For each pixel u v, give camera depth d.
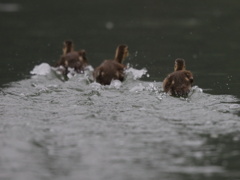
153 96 23.53
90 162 16.16
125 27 45.28
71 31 43.72
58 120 19.73
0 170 15.60
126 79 27.42
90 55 35.28
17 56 34.84
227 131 18.62
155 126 19.14
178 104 22.00
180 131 18.64
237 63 32.41
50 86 25.62
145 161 16.23
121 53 30.25
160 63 32.66
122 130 18.72
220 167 15.90
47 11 53.59
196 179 15.13
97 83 26.23
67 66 29.39
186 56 34.72
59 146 17.27
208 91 25.47
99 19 49.34
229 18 48.50
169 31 43.38
